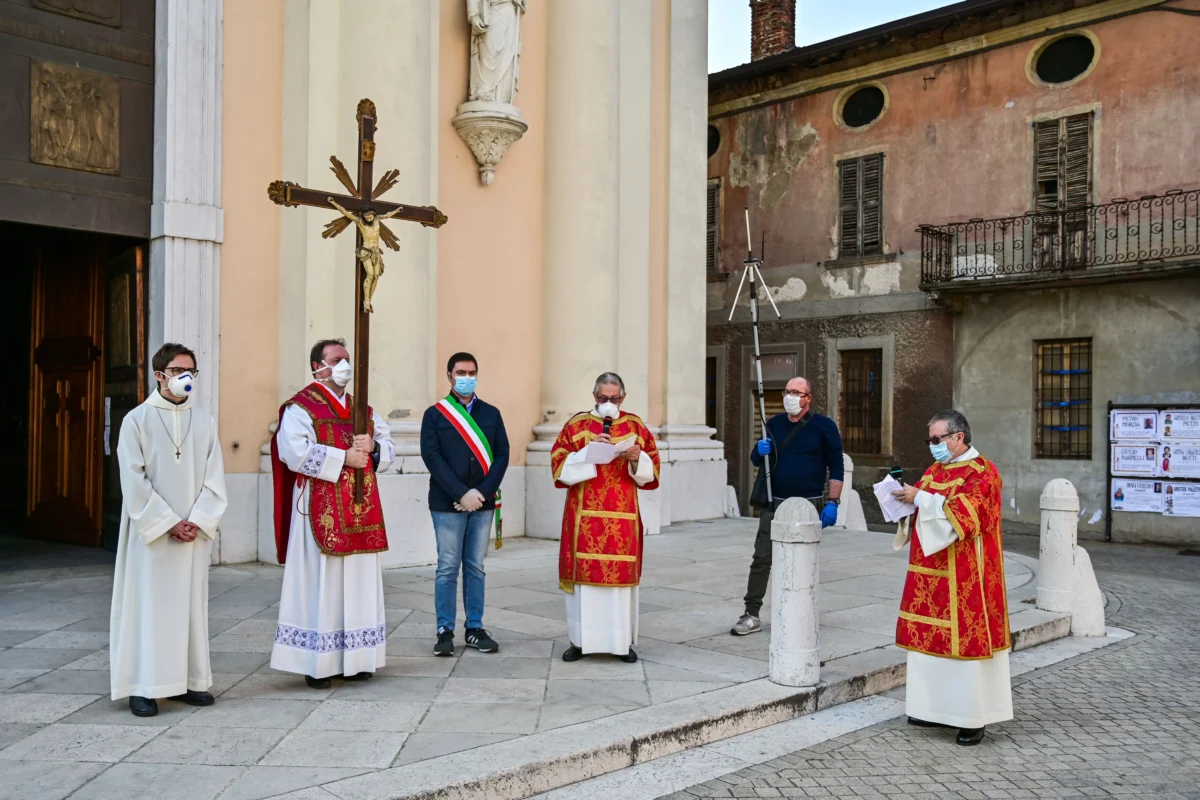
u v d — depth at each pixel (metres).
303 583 5.36
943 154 18.73
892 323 19.38
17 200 8.39
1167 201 16.16
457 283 10.90
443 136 10.78
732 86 21.56
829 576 9.32
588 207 11.56
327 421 5.38
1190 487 16.02
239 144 9.40
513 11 10.80
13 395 15.26
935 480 5.27
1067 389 17.50
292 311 9.47
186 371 4.97
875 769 4.74
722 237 22.05
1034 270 17.34
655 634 6.81
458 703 5.14
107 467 9.72
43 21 8.55
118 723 4.75
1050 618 7.92
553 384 11.59
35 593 7.79
